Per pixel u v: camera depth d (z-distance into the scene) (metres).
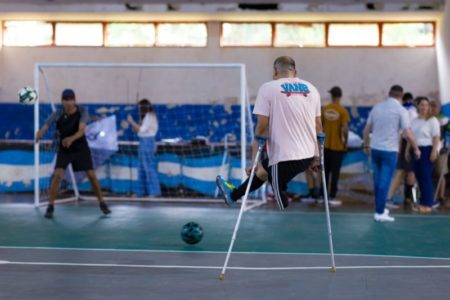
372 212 11.35
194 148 13.55
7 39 15.66
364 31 15.18
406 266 6.66
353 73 15.12
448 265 6.73
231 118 15.11
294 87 6.14
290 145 6.05
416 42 15.07
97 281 5.87
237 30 15.38
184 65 11.80
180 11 14.78
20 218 10.30
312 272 6.34
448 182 13.59
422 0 14.35
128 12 14.91
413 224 9.88
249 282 5.87
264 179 6.40
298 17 14.94
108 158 13.62
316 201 12.93
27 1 14.94
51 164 13.48
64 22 15.62
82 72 15.52
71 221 10.00
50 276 6.07
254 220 10.22
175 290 5.54
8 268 6.43
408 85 15.03
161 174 13.60
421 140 11.29
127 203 12.56
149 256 7.15
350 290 5.59
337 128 12.57
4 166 14.04
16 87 15.58
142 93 15.45
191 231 7.89
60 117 10.42
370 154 10.49
